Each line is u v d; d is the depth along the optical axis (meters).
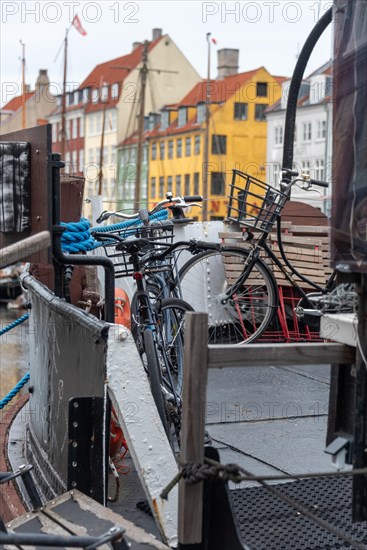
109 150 82.50
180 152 73.88
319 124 56.75
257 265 7.35
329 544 3.49
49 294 4.39
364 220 2.97
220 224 8.03
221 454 4.75
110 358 3.43
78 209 5.98
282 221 7.81
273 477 2.96
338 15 3.12
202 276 7.75
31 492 3.68
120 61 83.44
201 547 3.08
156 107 80.62
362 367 3.07
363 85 2.99
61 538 2.76
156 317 4.78
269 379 6.53
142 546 3.08
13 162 3.85
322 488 4.08
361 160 3.00
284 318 7.46
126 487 4.33
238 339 7.75
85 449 3.59
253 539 3.49
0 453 5.30
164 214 6.50
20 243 2.91
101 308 5.49
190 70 81.69
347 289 3.46
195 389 3.00
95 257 4.03
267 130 67.69
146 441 3.46
